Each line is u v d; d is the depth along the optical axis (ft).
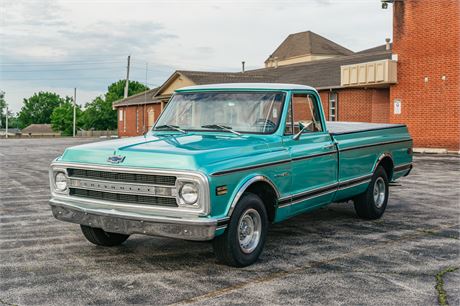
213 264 19.08
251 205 18.51
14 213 29.71
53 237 23.53
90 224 18.38
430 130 76.33
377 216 27.55
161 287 16.53
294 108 21.58
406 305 14.98
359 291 16.14
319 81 98.68
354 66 84.94
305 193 21.49
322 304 15.03
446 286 16.65
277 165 19.71
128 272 18.16
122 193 17.81
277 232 24.54
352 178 25.03
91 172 18.56
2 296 15.79
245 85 22.13
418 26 76.79
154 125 22.61
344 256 20.20
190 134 21.11
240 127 20.84
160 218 16.83
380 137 27.86
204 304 15.02
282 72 128.36
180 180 16.65
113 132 260.01
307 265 18.95
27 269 18.56
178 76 125.80
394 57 80.07
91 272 18.17
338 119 93.40
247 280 17.21
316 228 25.48
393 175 29.25
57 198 19.56
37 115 492.13
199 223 16.38
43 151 97.55
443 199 34.19
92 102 309.01
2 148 110.42
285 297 15.60
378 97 87.35
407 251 20.95
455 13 71.97
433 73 75.36
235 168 17.60
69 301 15.33
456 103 72.84
